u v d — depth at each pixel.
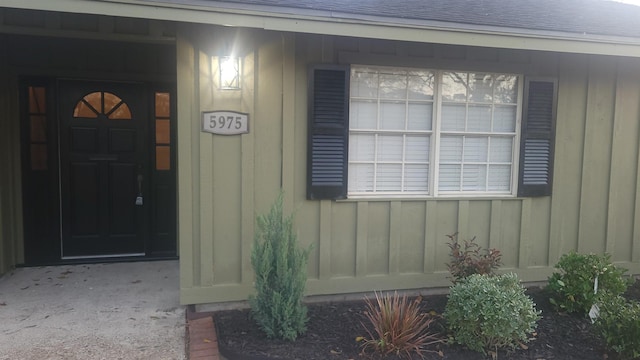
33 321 3.62
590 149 4.75
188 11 3.29
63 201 5.05
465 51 4.36
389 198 4.28
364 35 3.66
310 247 3.47
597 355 3.29
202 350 3.24
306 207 4.09
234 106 3.86
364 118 4.27
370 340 3.30
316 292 4.15
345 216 4.21
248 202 3.95
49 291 4.26
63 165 5.02
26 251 4.95
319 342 3.30
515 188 4.61
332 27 3.59
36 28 4.31
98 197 5.15
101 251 5.20
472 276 3.53
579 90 4.68
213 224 3.91
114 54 5.00
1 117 4.64
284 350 3.17
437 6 4.25
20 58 4.75
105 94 5.09
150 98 5.19
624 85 4.78
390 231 4.31
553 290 4.09
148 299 4.12
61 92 4.96
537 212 4.68
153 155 5.25
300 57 3.98
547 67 4.57
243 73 3.86
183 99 3.76
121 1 3.16
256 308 3.34
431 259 4.44
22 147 4.87
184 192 3.83
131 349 3.22
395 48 4.18
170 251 5.36
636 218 4.94
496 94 4.56
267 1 3.50
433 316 3.82
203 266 3.90
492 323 3.14
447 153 4.50
